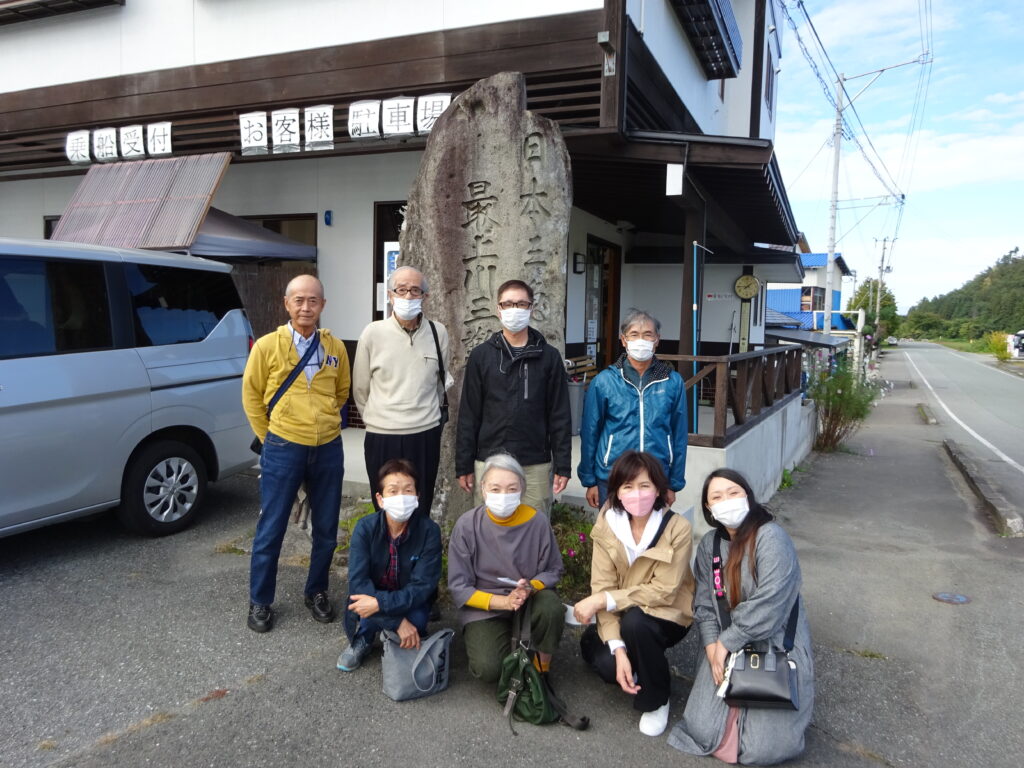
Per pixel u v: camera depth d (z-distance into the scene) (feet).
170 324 16.21
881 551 18.94
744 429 21.03
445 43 23.90
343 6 25.12
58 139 30.07
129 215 23.79
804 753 9.32
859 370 54.95
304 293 11.59
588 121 22.24
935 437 43.50
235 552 15.37
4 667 10.43
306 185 27.99
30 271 13.64
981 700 10.86
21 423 13.05
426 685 10.03
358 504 18.10
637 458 10.12
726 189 25.31
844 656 12.33
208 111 27.20
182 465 16.42
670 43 28.45
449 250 14.83
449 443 14.83
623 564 10.17
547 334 14.60
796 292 94.22
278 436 11.64
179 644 11.29
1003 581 16.44
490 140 14.60
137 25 27.99
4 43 30.27
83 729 8.98
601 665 10.30
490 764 8.70
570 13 22.39
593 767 8.75
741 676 8.87
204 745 8.77
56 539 15.97
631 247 39.27
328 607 12.32
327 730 9.21
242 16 26.40
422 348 12.35
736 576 9.39
